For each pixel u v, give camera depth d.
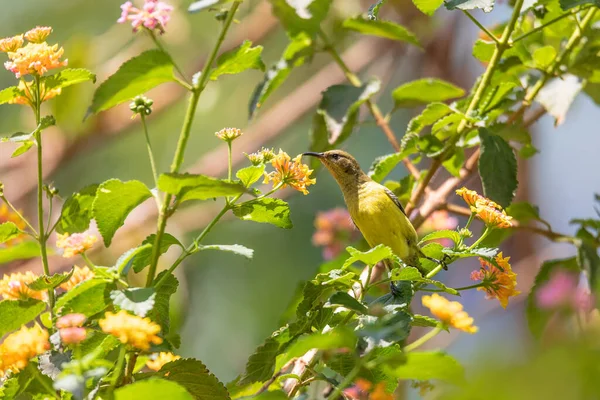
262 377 7.14
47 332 6.22
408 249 10.57
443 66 16.67
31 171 16.88
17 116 17.58
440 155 9.87
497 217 7.32
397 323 6.48
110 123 16.52
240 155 16.91
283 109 17.14
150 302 5.90
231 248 6.30
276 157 7.00
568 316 10.73
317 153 11.43
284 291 18.27
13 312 6.74
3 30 19.31
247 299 18.17
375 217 10.65
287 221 7.00
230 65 6.66
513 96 10.98
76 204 7.40
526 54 10.41
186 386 6.61
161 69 6.38
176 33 17.22
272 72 11.17
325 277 7.23
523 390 8.02
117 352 7.35
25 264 15.14
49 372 6.11
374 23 11.02
